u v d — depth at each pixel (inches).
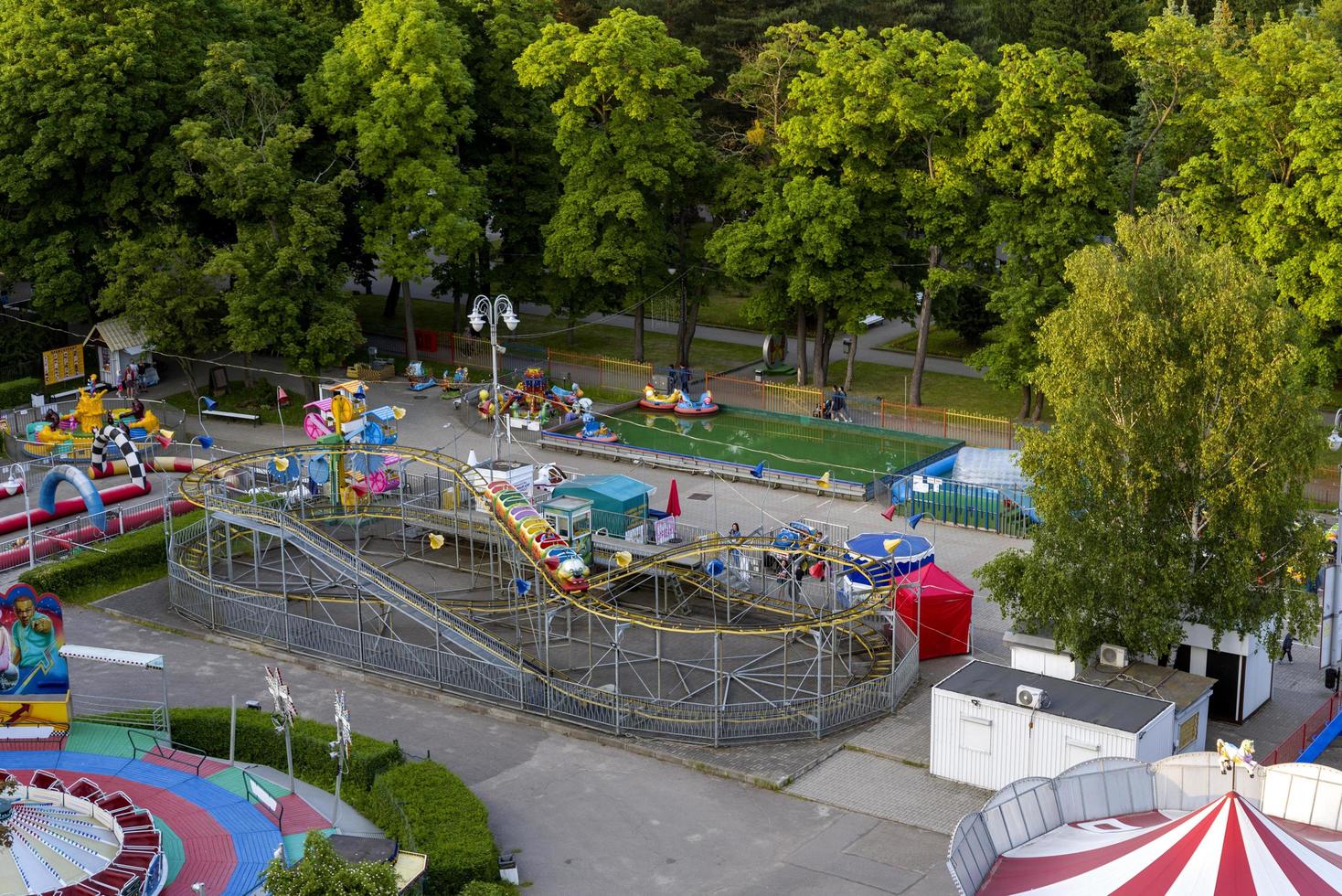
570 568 2479.1
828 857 2004.2
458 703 2502.5
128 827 1975.9
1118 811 1829.5
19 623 2288.4
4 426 3818.9
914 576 2741.1
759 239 4116.6
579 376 4507.9
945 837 2047.2
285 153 4092.0
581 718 2409.0
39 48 4033.0
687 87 4256.9
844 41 3988.7
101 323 4261.8
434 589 2957.7
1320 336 3476.9
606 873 1977.1
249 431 4008.4
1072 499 2333.9
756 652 2687.0
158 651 2719.0
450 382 4291.3
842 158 4128.9
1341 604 2484.0
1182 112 3983.8
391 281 5659.5
